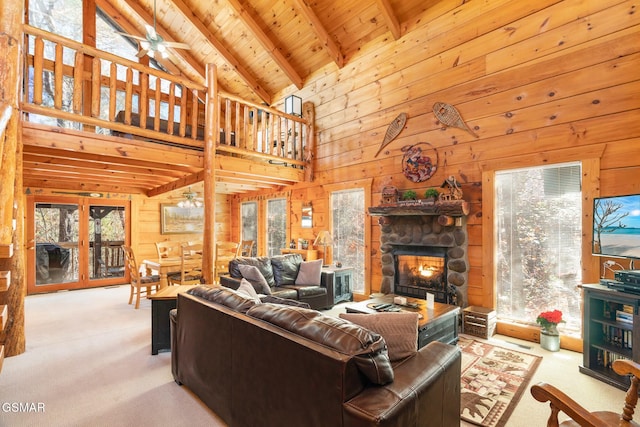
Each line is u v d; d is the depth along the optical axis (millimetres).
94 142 3611
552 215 3486
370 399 1332
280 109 6715
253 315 1873
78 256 6277
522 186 3686
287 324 1668
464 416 2145
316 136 6012
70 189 6016
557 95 3344
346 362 1330
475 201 3947
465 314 3766
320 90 5914
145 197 7133
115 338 3539
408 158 4590
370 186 5098
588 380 2637
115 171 4711
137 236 6969
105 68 6348
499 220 3842
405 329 1824
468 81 4008
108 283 6605
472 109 3973
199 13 5707
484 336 3596
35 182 5656
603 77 3078
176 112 7293
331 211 5797
